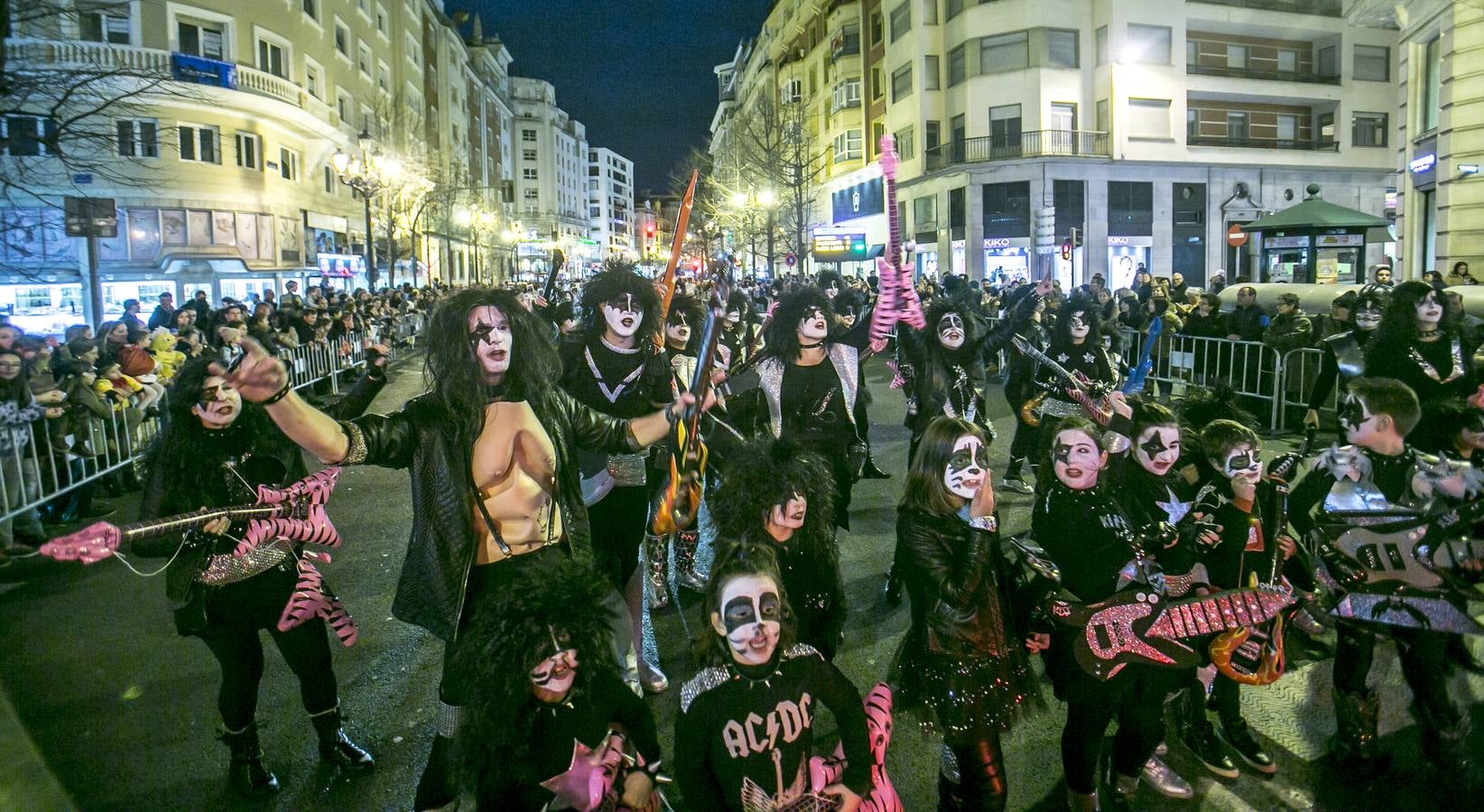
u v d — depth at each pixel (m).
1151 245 36.03
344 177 23.22
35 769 3.82
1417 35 15.93
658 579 5.49
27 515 7.19
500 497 3.10
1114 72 34.62
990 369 17.30
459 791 3.20
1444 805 3.36
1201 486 3.85
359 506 8.41
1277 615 3.32
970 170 35.62
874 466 8.82
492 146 81.31
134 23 26.56
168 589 3.38
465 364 3.01
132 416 9.22
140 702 4.47
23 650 5.15
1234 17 36.12
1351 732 3.59
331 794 3.65
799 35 54.56
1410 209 16.28
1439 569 3.41
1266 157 37.19
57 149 14.20
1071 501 3.34
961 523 3.04
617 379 4.62
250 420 3.41
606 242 150.88
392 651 5.05
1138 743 3.31
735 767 2.63
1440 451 4.30
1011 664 3.09
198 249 27.77
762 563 2.67
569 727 2.68
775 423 5.21
